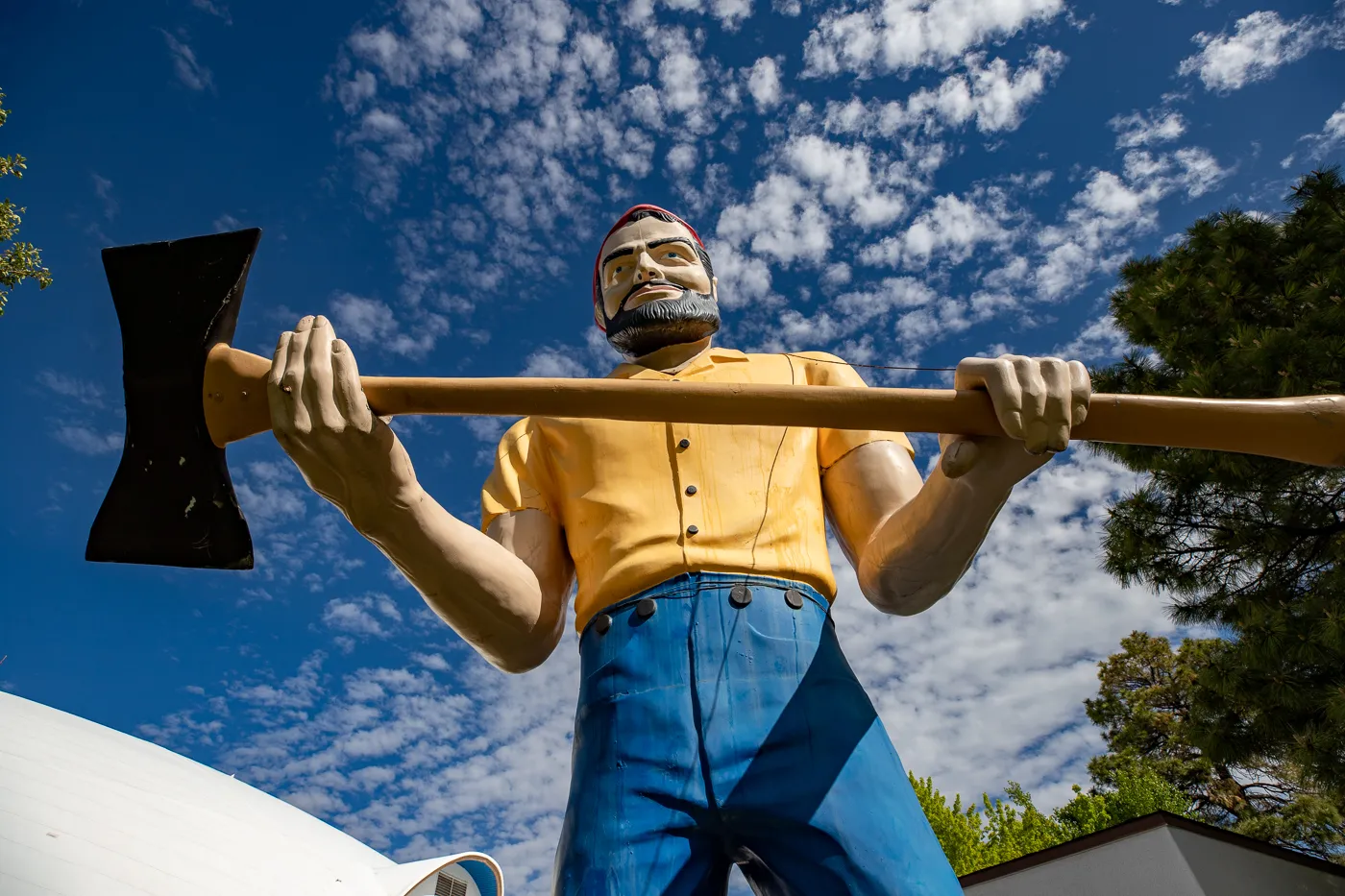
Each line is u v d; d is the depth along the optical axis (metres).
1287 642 9.30
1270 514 10.22
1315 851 17.97
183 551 2.55
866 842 2.22
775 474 2.75
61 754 20.19
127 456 2.56
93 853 17.56
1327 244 10.59
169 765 22.14
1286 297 10.28
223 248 2.55
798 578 2.60
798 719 2.35
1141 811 18.23
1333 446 2.29
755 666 2.40
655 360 3.37
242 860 19.38
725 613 2.47
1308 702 9.14
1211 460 10.07
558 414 2.36
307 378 2.28
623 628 2.51
